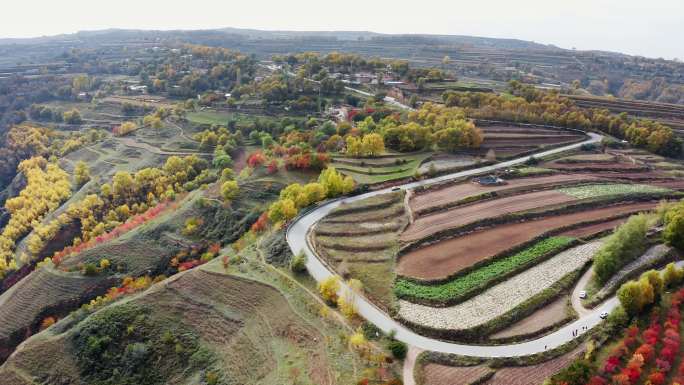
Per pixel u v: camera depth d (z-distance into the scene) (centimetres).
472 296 8650
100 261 12962
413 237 10819
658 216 10881
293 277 9744
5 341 11162
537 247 10262
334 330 8038
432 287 8912
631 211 12019
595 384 6097
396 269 9606
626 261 9344
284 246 10856
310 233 11444
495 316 8038
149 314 9538
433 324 7919
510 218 11588
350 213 12331
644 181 14538
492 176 14550
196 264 11988
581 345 7306
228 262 10781
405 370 7025
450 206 12425
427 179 14625
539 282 9019
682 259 9506
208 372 8188
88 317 9731
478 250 10162
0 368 9131
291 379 7150
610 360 6519
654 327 7081
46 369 8994
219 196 15112
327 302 8838
